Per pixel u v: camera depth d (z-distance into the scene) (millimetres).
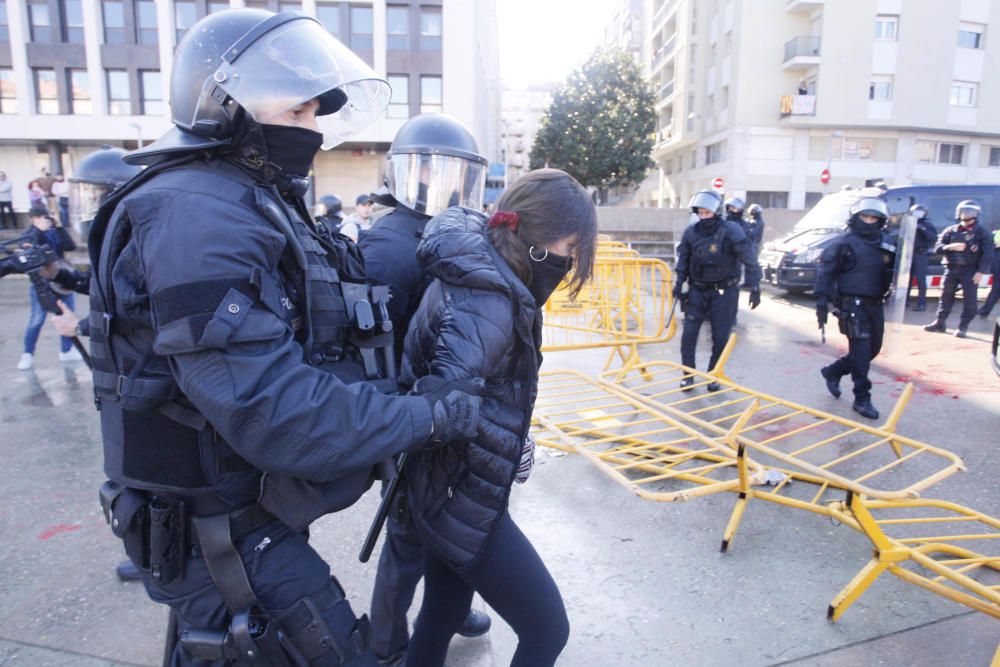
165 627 2424
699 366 6613
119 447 1258
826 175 26094
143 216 1130
